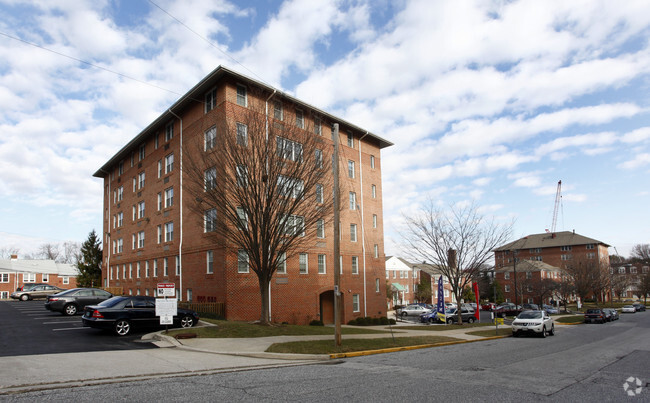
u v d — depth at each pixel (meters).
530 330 24.33
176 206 31.73
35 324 20.94
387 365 12.69
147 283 35.44
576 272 66.25
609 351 17.28
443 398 8.30
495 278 79.38
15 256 68.62
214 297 26.23
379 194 40.00
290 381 9.76
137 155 39.97
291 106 23.00
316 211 21.84
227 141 20.14
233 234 20.78
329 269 32.75
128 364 11.36
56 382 9.02
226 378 10.04
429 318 40.12
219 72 25.89
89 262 53.66
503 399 8.35
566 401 8.32
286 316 28.45
